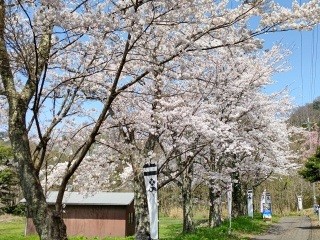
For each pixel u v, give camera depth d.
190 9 6.71
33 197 5.60
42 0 5.69
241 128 16.88
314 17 6.70
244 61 13.98
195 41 7.78
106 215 26.77
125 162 12.90
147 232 10.91
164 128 10.55
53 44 6.43
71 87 8.28
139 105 10.35
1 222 35.53
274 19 6.77
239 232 20.61
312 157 25.33
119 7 6.30
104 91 9.52
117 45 7.40
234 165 20.70
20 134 5.71
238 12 7.00
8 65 5.92
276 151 24.36
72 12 6.16
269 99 19.73
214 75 11.62
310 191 54.66
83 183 14.36
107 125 10.52
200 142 12.64
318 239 19.14
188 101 11.16
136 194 11.12
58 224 5.70
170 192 38.47
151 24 6.59
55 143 10.21
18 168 5.68
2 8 5.73
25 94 5.95
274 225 28.39
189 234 15.89
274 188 48.41
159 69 7.93
